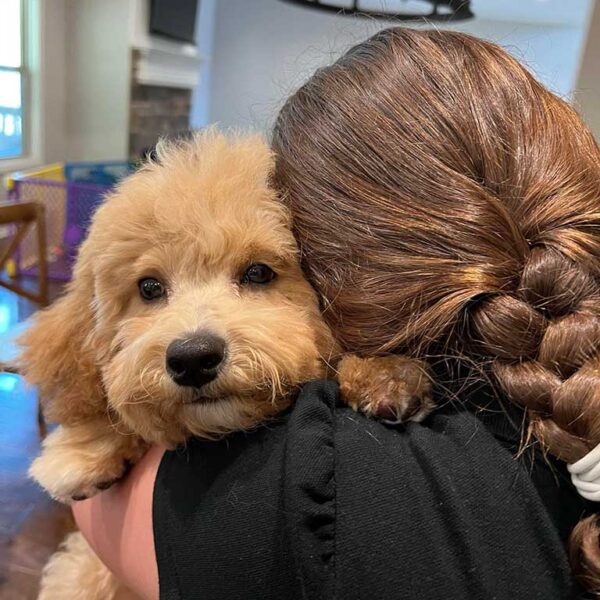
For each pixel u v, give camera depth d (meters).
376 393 0.64
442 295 0.63
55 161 4.99
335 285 0.70
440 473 0.56
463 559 0.52
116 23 4.87
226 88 7.36
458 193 0.64
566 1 5.90
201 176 0.81
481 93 0.69
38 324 0.96
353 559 0.53
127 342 0.79
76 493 0.85
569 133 0.70
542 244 0.64
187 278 0.80
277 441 0.64
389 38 0.78
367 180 0.68
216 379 0.69
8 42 4.48
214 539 0.60
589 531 0.54
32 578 1.63
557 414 0.56
